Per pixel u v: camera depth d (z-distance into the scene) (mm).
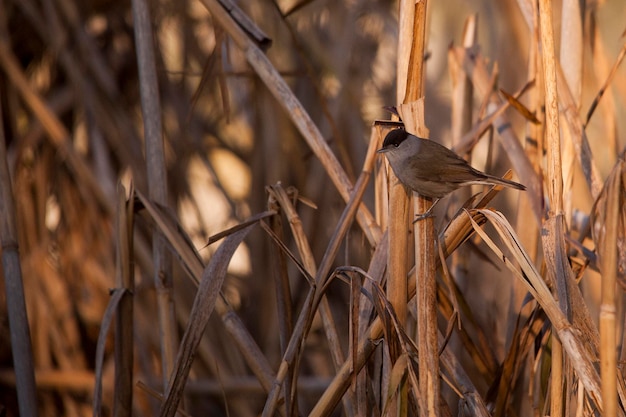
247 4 12273
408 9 5918
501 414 6688
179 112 13219
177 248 7062
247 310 12836
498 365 7285
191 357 6344
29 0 11828
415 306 6840
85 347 11953
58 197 12180
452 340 8117
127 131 12156
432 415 5398
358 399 6047
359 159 11766
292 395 6262
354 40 12844
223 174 14383
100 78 12125
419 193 6168
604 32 9328
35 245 11773
